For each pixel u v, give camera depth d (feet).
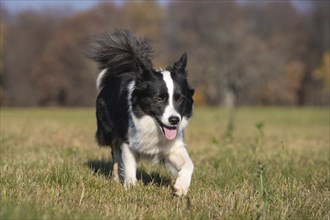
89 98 207.00
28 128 53.36
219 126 67.97
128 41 24.48
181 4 211.61
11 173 22.49
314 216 17.26
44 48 216.33
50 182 20.86
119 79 23.50
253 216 16.66
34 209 15.56
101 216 15.69
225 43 164.45
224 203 18.31
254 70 161.58
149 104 19.89
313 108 189.47
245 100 212.02
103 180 21.71
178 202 18.03
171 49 201.26
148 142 20.74
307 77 222.89
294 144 44.86
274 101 215.72
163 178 23.82
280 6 231.09
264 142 45.16
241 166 27.58
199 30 187.93
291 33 226.38
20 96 202.08
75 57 204.33
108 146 24.62
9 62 200.95
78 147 35.78
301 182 24.02
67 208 16.28
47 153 32.27
